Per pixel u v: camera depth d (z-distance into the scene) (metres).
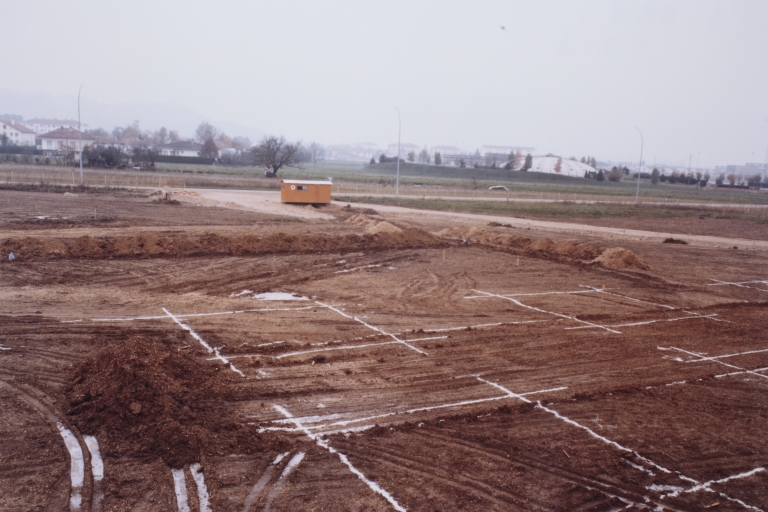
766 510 7.90
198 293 17.42
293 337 13.79
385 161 166.00
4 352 11.79
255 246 24.28
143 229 29.45
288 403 10.30
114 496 7.38
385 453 8.77
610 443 9.48
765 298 21.08
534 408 10.65
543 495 7.91
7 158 84.75
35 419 9.16
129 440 8.62
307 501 7.48
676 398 11.47
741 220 53.38
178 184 62.38
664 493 8.16
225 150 158.88
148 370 9.95
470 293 19.39
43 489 7.43
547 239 29.23
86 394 9.76
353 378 11.56
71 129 125.06
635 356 13.79
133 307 15.42
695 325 16.80
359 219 36.62
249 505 7.33
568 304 18.53
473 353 13.39
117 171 74.88
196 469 8.12
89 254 21.19
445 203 56.47
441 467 8.47
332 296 18.00
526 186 107.31
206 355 12.27
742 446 9.62
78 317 14.27
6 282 17.19
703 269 26.61
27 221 29.48
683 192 110.12
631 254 25.89
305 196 46.09
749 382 12.52
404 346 13.61
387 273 21.88
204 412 9.60
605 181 137.75
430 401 10.69
